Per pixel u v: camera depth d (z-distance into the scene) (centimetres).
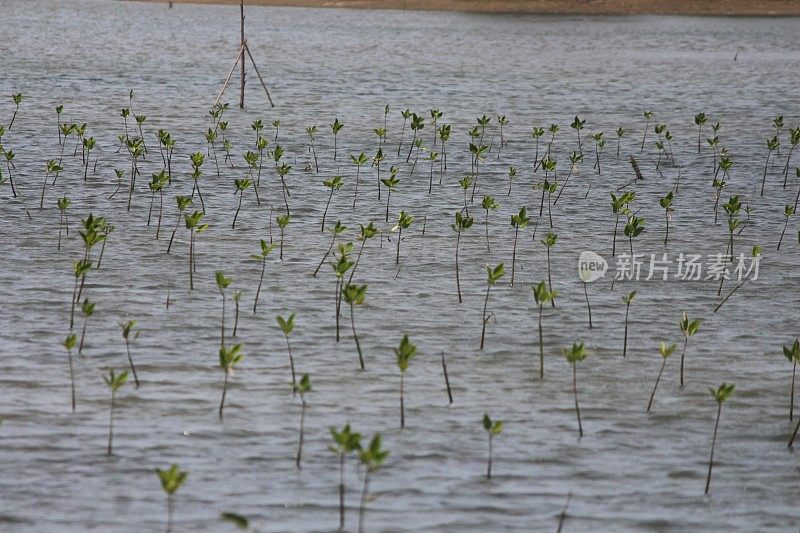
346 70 6325
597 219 2692
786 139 4041
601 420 1512
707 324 1933
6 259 2202
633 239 2502
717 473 1361
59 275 2106
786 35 10038
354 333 1739
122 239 2377
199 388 1583
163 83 5434
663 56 7775
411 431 1455
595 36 9594
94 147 3469
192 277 2116
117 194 2809
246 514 1224
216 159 3300
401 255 2314
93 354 1705
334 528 1197
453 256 2319
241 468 1338
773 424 1516
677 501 1284
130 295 2000
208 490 1280
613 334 1866
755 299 2083
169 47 7650
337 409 1522
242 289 2056
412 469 1345
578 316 1953
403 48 7994
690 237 2531
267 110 4547
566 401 1577
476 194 2942
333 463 1358
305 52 7488
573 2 13038
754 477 1353
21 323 1833
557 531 1205
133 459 1354
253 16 11419
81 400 1527
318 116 4403
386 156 3488
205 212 2642
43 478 1298
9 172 3027
